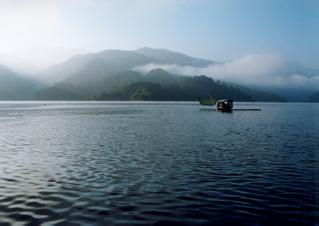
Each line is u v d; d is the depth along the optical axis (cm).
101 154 4525
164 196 2609
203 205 2400
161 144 5497
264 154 4538
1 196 2609
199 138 6356
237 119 12206
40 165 3797
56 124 9681
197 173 3388
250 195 2639
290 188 2842
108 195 2636
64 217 2170
